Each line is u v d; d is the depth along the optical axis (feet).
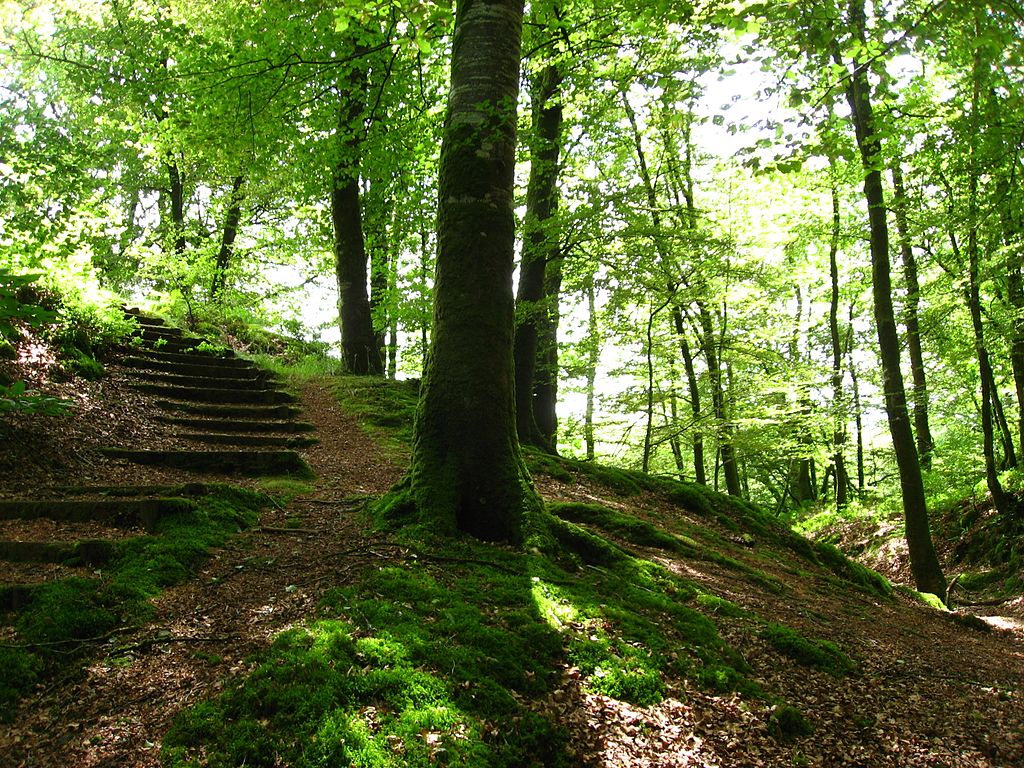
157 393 30.50
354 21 22.81
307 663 10.77
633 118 46.62
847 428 65.98
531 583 15.03
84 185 28.12
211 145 32.17
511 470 18.03
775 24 18.38
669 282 39.06
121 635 12.12
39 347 26.71
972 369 56.70
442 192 18.71
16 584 12.80
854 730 12.76
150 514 16.67
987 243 33.88
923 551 33.81
